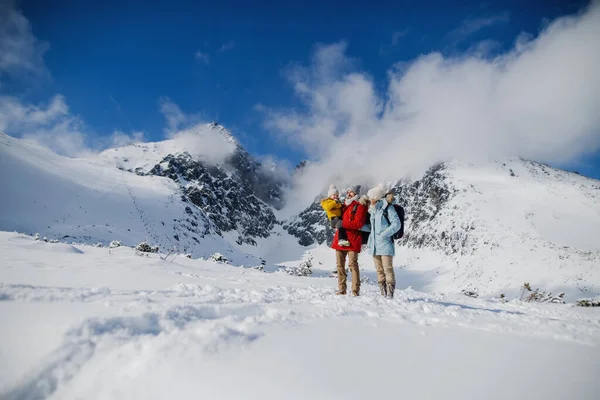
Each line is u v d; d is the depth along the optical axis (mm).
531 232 98688
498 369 1998
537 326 3777
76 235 55406
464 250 103938
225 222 177750
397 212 6195
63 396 1556
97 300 2922
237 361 1799
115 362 1742
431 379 1765
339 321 2941
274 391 1526
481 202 119562
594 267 74875
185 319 2475
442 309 4336
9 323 2062
